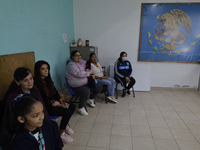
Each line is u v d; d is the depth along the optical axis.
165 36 3.29
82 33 3.52
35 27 1.91
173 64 3.46
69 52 3.23
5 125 0.87
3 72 1.35
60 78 2.77
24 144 0.87
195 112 2.51
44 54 2.16
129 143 1.79
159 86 3.64
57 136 1.07
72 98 3.08
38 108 0.84
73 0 3.34
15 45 1.55
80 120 2.29
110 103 2.88
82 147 1.73
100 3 3.29
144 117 2.36
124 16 3.30
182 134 1.95
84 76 2.35
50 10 2.29
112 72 3.54
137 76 3.49
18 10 1.58
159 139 1.86
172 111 2.55
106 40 3.49
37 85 1.59
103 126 2.13
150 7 3.18
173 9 3.13
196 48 3.27
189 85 3.53
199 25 3.15
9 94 1.22
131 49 3.48
